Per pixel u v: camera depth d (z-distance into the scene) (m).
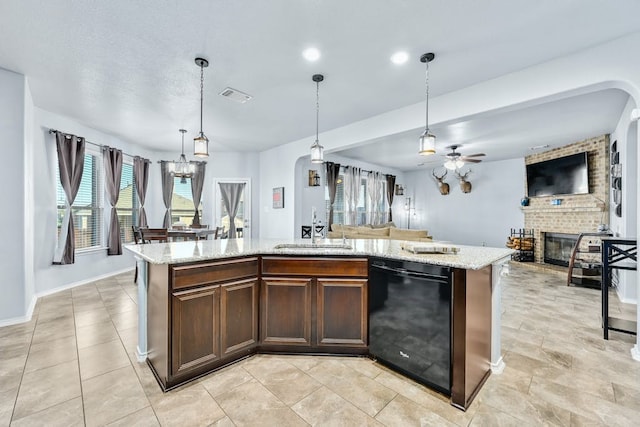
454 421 1.64
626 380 2.05
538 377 2.09
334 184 6.69
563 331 2.91
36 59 2.66
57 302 3.67
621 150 4.17
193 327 2.00
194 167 5.16
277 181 6.07
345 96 3.44
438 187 8.71
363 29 2.22
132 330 2.84
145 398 1.83
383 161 7.69
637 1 1.90
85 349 2.45
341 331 2.33
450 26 2.18
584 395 1.88
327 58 2.63
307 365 2.23
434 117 3.47
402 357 2.06
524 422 1.63
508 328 2.99
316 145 2.98
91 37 2.32
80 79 3.04
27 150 3.14
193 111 3.96
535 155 6.60
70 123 4.32
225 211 6.59
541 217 6.43
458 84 3.12
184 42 2.39
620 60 2.30
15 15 2.06
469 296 1.79
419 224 9.17
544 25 2.16
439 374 1.86
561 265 6.00
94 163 4.89
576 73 2.50
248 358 2.33
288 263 2.35
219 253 2.18
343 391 1.91
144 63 2.72
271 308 2.37
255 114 4.07
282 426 1.60
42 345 2.50
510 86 2.88
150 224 6.22
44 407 1.72
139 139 5.43
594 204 5.21
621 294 3.95
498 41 2.36
